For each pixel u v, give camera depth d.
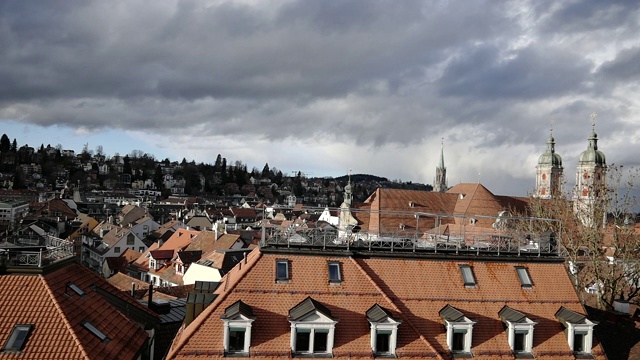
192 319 29.86
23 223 133.50
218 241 93.81
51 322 24.98
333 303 28.45
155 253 96.00
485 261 32.84
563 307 31.61
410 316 29.19
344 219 103.94
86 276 32.34
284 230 31.86
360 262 30.91
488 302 30.88
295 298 28.27
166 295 48.97
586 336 30.34
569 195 74.12
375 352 27.36
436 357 27.66
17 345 23.78
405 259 31.67
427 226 106.75
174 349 26.12
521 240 37.59
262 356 26.11
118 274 71.88
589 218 62.59
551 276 33.19
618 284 58.09
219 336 26.34
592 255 57.53
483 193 111.88
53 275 28.05
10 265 26.75
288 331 27.05
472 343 29.08
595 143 146.12
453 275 31.66
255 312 27.33
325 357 26.69
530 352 29.53
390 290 30.02
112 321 28.88
